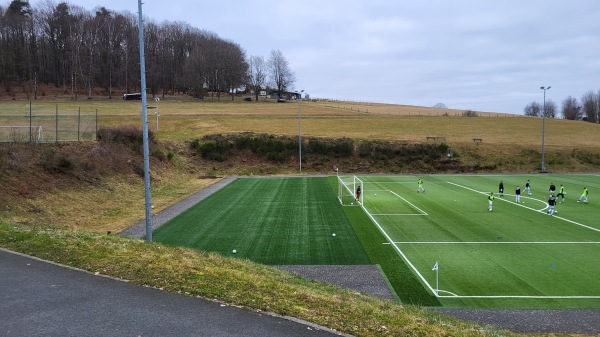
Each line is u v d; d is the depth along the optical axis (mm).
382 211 35406
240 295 10648
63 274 11953
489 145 74938
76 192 34219
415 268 21094
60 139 45844
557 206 37625
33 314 9461
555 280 19516
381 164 69250
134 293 10703
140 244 15508
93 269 12281
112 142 49344
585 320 15422
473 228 29453
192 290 10867
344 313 10055
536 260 22406
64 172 35781
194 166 63500
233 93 161625
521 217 33031
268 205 37969
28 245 14305
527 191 46125
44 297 10391
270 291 11203
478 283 19109
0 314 9445
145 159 20016
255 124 86812
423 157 70562
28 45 130750
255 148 70875
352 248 24484
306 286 14305
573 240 26312
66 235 15938
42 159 35406
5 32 124375
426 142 75250
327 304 10656
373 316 10070
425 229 29156
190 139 71125
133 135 53906
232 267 14555
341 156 70938
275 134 76500
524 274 20297
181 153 65875
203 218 32094
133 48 137750
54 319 9227
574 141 80750
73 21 133125
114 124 73688
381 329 9211
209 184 51969
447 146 72562
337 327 9156
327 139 74500
